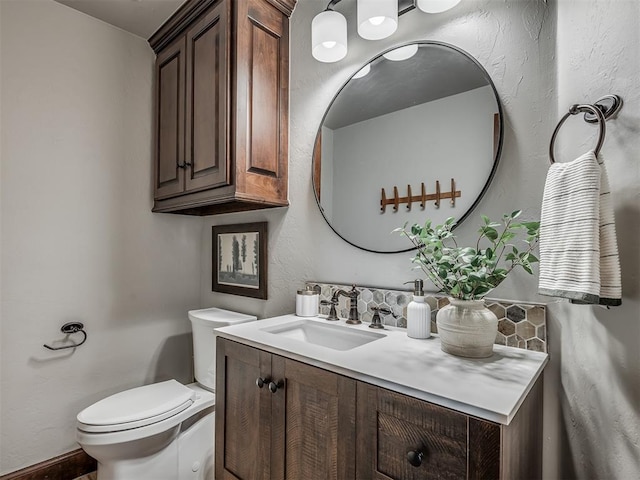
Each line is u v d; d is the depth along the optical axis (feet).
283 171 5.46
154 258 6.83
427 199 4.00
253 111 4.98
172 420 4.66
